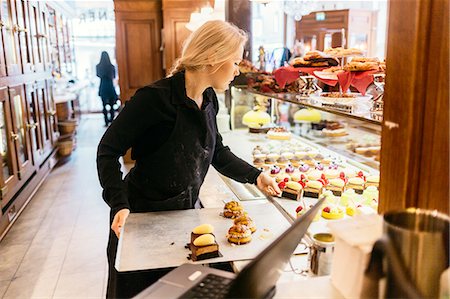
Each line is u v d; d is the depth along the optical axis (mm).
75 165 5500
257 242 1423
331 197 1778
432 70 905
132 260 1295
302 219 877
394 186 996
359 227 919
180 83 1556
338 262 932
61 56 7477
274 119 3645
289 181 1953
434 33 890
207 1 4996
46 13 5238
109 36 10141
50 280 2658
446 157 907
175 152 1607
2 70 3186
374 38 4828
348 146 2844
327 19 4742
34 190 4227
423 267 740
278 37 5180
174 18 5035
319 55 2283
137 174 1696
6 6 3393
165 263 1279
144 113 1528
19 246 3145
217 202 1952
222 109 3740
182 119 1573
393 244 753
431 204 942
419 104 928
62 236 3326
